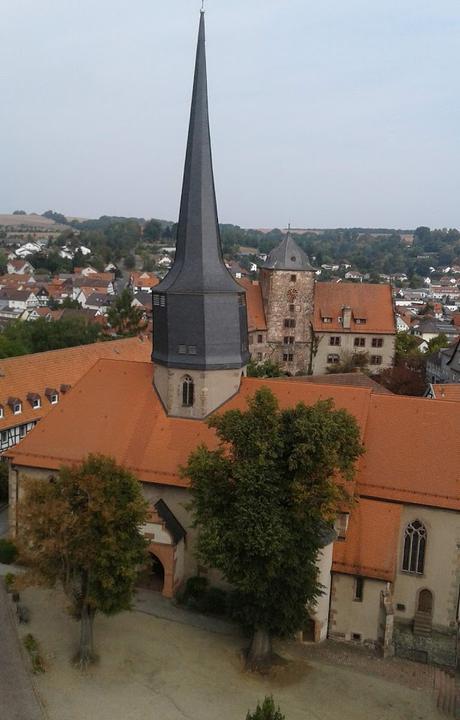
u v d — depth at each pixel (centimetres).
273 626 3862
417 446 4578
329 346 11725
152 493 4750
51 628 4225
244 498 3672
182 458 4734
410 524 4419
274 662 3991
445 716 3600
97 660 3894
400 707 3659
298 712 3562
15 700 3541
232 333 4828
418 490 4378
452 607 4381
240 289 4869
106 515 3662
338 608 4312
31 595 4594
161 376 5019
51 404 7406
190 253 4753
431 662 4119
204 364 4756
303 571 3791
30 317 17600
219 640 4181
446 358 10981
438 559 4372
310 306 11594
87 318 14500
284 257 11462
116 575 3747
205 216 4731
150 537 4531
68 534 3653
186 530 4700
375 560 4231
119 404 5141
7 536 5406
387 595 4203
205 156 4716
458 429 4578
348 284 12138
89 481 3725
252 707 3588
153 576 4850
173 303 4738
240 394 4959
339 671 3969
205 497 3794
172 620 4366
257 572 3694
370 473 4519
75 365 7956
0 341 9175
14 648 3997
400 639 4344
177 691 3681
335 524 4353
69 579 3816
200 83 4666
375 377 11412
